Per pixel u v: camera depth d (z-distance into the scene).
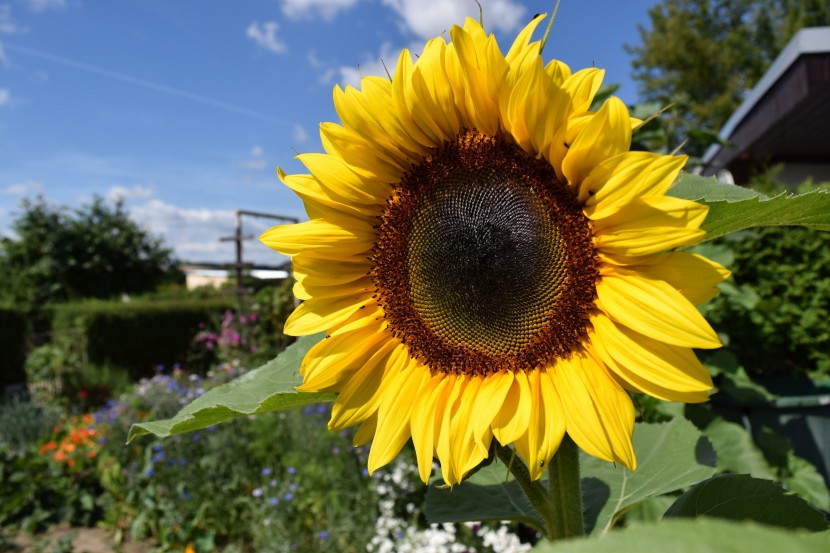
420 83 0.31
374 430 0.35
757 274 1.29
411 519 1.17
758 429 0.91
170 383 2.12
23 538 1.56
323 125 0.34
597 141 0.26
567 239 0.30
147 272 7.27
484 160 0.32
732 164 2.70
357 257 0.36
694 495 0.30
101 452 1.70
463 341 0.33
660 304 0.26
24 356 3.41
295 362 0.37
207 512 1.42
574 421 0.28
